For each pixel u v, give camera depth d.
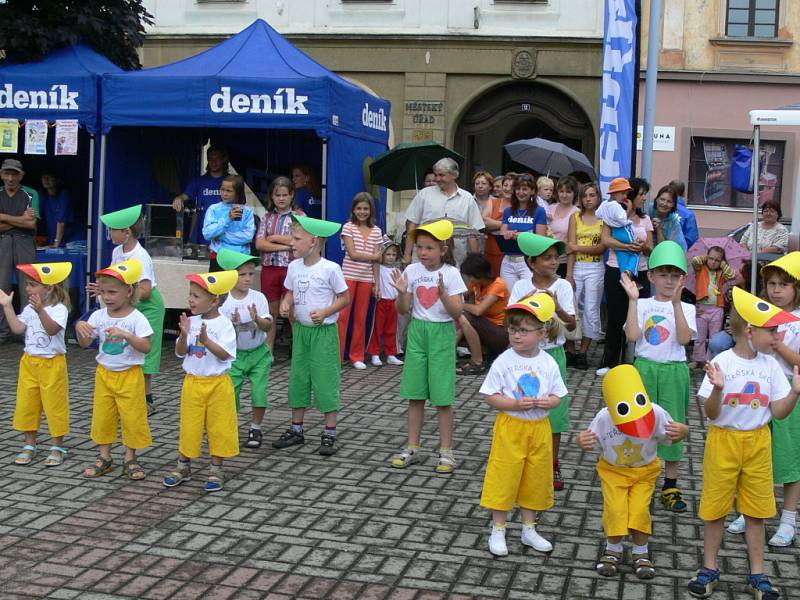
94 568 5.12
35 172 12.79
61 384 6.84
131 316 6.51
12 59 11.65
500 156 21.08
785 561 5.39
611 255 10.09
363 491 6.43
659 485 6.70
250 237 10.52
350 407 8.70
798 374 4.83
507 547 5.50
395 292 10.70
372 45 19.64
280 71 10.85
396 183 12.27
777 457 5.54
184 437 6.43
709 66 19.17
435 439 7.74
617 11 10.77
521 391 5.35
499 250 10.91
